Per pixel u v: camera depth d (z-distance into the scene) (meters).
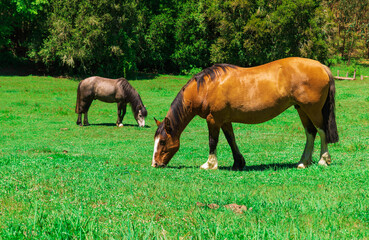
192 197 4.91
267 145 13.04
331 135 7.83
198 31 52.12
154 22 49.94
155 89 35.62
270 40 48.12
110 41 44.53
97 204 4.46
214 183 6.29
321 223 3.76
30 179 5.65
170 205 4.47
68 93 31.55
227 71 8.09
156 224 3.68
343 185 5.76
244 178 6.76
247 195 4.98
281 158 9.89
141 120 19.36
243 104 7.93
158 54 50.91
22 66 46.94
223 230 3.39
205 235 3.28
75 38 40.88
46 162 7.57
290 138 14.74
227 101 7.98
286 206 4.39
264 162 9.49
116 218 3.87
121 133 17.27
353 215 4.04
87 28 40.28
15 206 4.19
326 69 7.83
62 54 40.22
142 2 52.34
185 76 50.84
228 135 8.49
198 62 53.59
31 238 3.18
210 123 8.28
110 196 4.81
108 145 14.07
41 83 36.84
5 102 25.70
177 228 3.53
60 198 4.66
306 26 45.50
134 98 19.16
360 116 19.84
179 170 7.71
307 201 4.68
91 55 41.84
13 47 49.53
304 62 7.76
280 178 6.62
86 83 19.03
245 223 3.66
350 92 29.47
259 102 7.86
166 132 8.32
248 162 9.65
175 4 53.59
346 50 75.25
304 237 3.15
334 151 10.79
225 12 47.72
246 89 7.89
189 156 11.12
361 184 5.77
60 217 3.66
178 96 8.38
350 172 6.57
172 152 8.44
